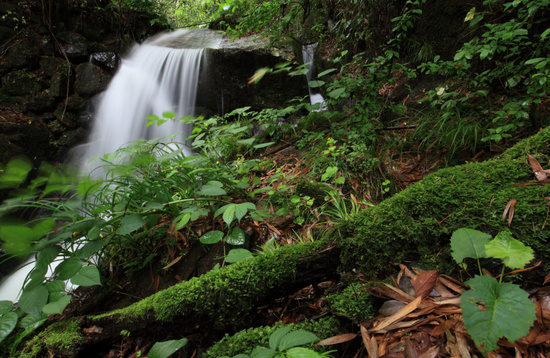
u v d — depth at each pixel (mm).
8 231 1324
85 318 1622
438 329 1078
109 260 2238
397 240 1418
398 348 1093
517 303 891
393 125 3365
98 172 4906
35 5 5590
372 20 4219
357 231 1472
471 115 2645
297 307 1626
